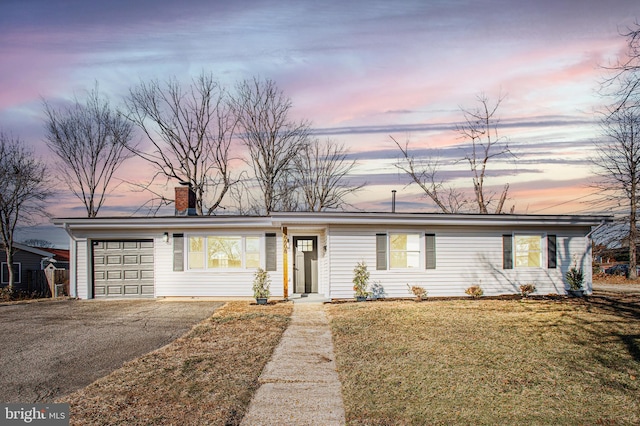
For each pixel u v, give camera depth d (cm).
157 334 1095
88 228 1723
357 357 895
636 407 664
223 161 3195
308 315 1362
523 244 1755
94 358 881
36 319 1284
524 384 748
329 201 3388
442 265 1700
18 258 2628
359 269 1620
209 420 596
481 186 3066
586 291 1780
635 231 2508
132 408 629
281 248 1736
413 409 645
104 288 1723
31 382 739
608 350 950
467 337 1053
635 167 2420
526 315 1324
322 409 643
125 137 3080
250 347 973
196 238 1727
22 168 2545
